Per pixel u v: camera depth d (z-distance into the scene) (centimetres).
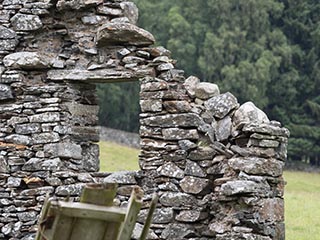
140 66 1172
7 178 1191
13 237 1180
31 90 1205
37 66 1204
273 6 5722
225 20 5725
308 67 5519
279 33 5622
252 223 1070
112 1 1209
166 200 1135
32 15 1217
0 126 1205
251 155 1092
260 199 1075
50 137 1192
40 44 1230
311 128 5138
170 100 1150
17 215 1183
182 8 5988
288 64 5509
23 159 1193
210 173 1123
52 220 586
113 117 5422
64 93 1208
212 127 1135
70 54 1217
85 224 594
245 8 5681
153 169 1152
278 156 1114
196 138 1132
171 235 1128
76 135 1215
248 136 1107
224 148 1120
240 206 1080
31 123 1200
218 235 1090
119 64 1184
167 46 5706
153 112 1157
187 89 1159
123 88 5397
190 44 5575
